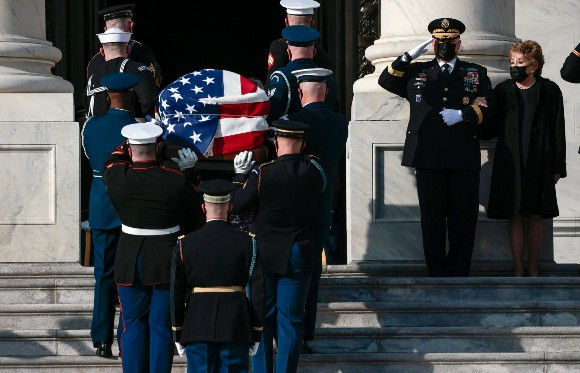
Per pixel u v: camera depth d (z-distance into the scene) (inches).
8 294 1349.7
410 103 1392.7
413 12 1501.0
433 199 1382.9
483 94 1382.9
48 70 1521.9
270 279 1155.9
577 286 1363.2
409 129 1389.0
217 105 1175.0
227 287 1060.5
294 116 1200.2
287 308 1147.9
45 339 1257.4
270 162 1151.0
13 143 1419.8
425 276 1441.9
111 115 1214.3
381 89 1485.0
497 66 1502.2
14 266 1385.3
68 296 1353.3
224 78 1186.6
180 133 1165.1
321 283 1354.6
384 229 1450.5
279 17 2509.8
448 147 1370.6
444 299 1353.3
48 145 1423.5
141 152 1130.0
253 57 2522.1
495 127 1429.6
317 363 1226.0
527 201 1409.9
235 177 1159.6
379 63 1518.2
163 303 1130.0
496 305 1317.7
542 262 1462.8
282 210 1144.2
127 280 1130.0
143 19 2514.8
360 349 1269.7
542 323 1317.7
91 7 1846.7
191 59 2522.1
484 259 1459.2
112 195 1130.7
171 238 1132.5
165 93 1176.2
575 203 1828.2
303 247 1152.2
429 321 1318.9
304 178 1145.4
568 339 1274.6
